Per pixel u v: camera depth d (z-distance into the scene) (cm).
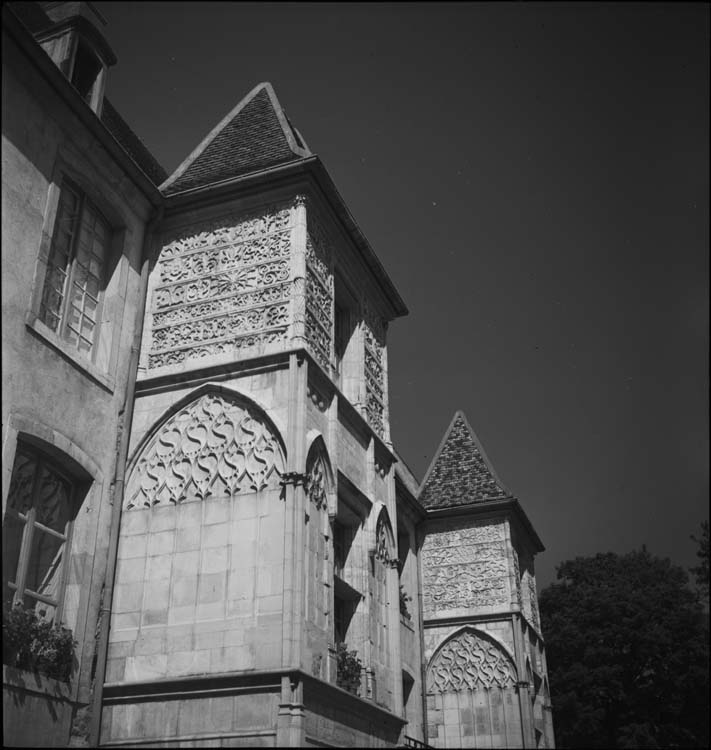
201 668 1330
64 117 1480
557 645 3941
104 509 1473
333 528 1658
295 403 1468
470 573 2762
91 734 1308
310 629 1359
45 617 1337
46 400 1364
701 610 3884
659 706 3728
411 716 2400
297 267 1602
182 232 1753
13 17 1308
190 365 1585
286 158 1755
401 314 2150
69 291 1504
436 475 3044
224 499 1457
